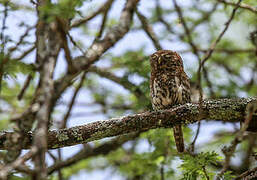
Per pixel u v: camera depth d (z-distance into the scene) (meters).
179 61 12.05
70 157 13.03
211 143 13.18
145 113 9.09
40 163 4.95
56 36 6.60
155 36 13.72
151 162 12.16
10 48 8.48
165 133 12.33
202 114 8.83
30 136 8.60
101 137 9.11
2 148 8.61
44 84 5.66
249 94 13.86
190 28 14.37
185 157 8.55
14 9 9.06
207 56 8.01
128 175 13.36
